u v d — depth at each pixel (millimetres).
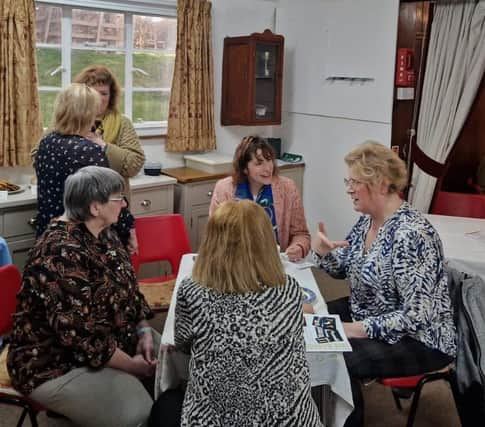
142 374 2197
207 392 1650
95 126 3020
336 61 4309
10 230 3246
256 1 4566
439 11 3703
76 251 1997
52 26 3746
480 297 2145
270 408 1617
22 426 2605
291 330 1654
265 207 2988
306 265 2658
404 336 2117
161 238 3006
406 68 3928
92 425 2010
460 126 3779
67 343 1961
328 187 4562
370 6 4027
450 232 3033
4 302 2191
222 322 1633
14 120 3514
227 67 4438
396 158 2150
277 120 4559
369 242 2271
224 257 1673
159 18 4246
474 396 2021
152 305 2670
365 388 2990
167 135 4316
